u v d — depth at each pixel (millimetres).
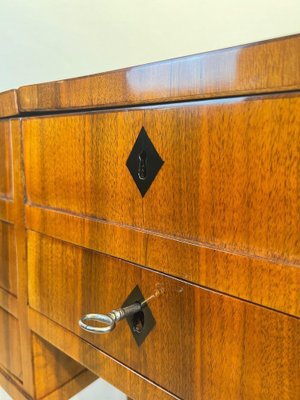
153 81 364
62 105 464
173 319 380
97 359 479
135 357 429
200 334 357
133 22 881
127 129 399
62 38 1016
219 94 316
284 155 287
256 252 311
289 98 280
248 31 720
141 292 408
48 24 1030
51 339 551
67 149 477
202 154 337
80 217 470
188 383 375
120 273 429
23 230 576
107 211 436
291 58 272
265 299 307
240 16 725
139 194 396
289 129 282
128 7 881
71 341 515
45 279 547
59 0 994
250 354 322
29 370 616
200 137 336
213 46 770
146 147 382
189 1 786
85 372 709
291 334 296
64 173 487
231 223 324
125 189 411
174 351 384
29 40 1079
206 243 344
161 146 368
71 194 481
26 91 512
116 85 398
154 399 410
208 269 343
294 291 290
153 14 845
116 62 931
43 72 1076
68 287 507
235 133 313
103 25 934
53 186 508
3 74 1160
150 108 374
